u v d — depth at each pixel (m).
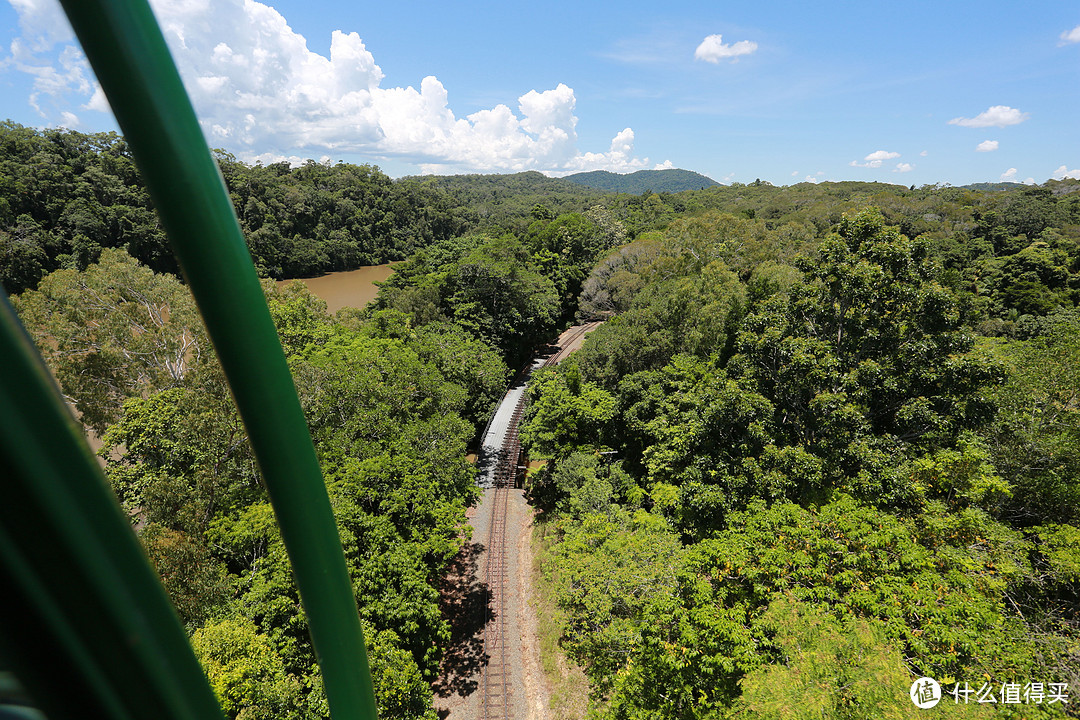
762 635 13.52
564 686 22.03
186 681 1.76
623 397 34.34
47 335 30.02
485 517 33.09
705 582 14.90
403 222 146.12
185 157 1.47
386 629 18.08
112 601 1.39
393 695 16.41
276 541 18.06
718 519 20.89
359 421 24.89
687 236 58.94
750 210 109.62
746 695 11.91
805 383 20.88
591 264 80.50
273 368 1.78
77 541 1.25
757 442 20.84
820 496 18.47
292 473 1.91
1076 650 12.32
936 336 19.42
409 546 19.73
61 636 1.32
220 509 21.92
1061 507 18.39
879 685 11.09
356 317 51.28
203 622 15.46
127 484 23.77
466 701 21.97
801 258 22.67
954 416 18.94
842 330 21.75
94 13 1.27
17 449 1.05
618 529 22.94
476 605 26.72
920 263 21.17
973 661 12.05
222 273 1.60
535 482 34.81
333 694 2.35
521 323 56.50
